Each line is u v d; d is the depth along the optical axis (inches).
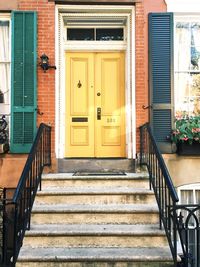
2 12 261.0
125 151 274.2
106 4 263.9
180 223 167.3
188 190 253.4
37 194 212.7
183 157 252.8
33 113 255.6
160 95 259.8
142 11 263.3
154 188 202.8
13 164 250.7
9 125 259.0
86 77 280.5
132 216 199.9
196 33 270.7
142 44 262.1
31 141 253.8
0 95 262.4
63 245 185.2
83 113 278.7
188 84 268.2
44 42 259.0
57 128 260.7
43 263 169.5
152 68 260.7
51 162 252.7
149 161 223.8
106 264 169.2
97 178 227.9
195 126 246.4
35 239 185.0
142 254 172.9
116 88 279.6
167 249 180.4
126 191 213.9
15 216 167.5
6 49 265.0
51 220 200.1
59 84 268.4
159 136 256.8
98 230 188.1
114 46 280.2
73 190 217.6
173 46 262.5
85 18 275.3
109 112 278.5
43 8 260.7
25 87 256.7
